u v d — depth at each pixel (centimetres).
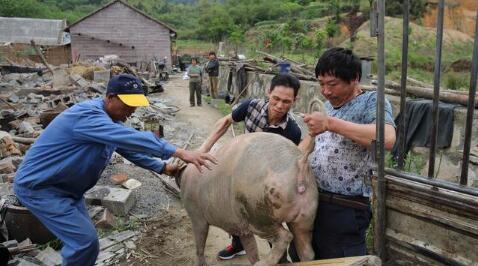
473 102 190
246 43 3534
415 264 220
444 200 199
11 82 1664
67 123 289
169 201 567
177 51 4047
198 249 326
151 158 329
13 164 642
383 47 209
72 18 6166
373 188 231
